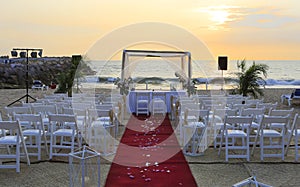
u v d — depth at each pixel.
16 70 24.20
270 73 37.81
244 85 12.55
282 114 5.84
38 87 20.62
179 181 4.36
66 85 12.76
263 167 4.98
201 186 4.18
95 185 4.07
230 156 5.26
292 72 38.50
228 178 4.48
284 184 4.27
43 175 4.53
